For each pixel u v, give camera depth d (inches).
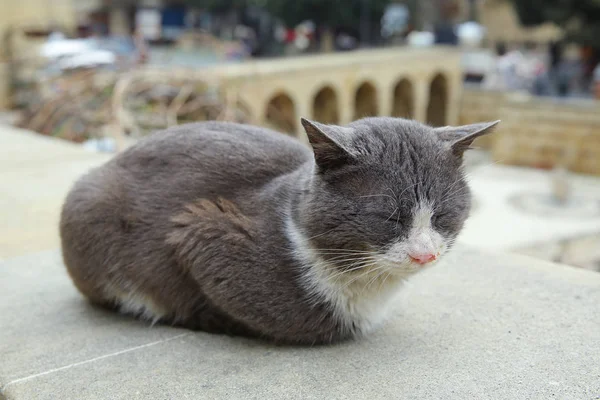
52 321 24.7
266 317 21.4
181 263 22.2
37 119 69.9
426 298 25.2
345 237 20.2
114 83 68.1
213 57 138.0
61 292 27.3
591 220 96.2
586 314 23.8
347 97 146.5
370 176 20.2
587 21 179.9
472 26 239.0
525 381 19.9
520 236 87.4
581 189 116.1
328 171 20.5
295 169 23.2
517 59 197.2
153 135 25.2
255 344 22.4
